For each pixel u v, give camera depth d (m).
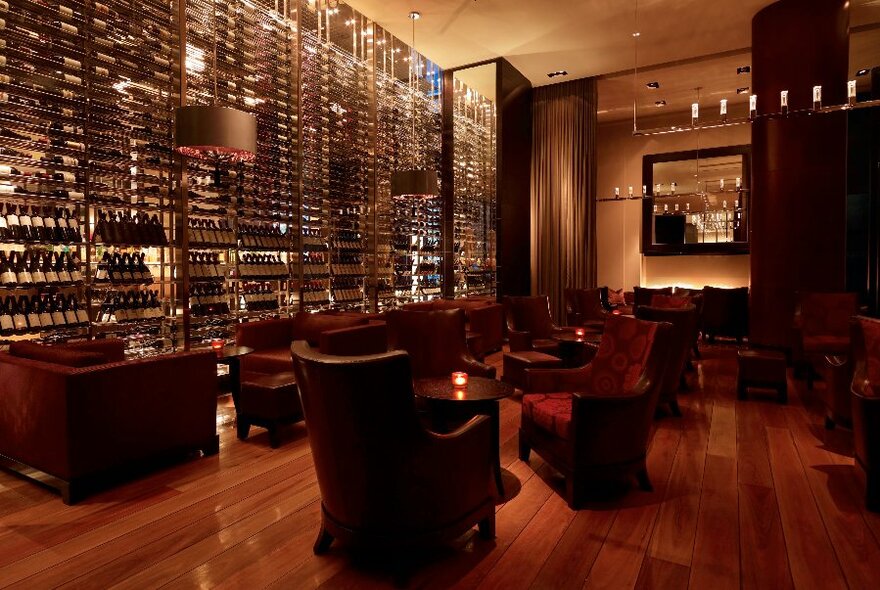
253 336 5.18
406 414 2.03
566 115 9.38
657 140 11.20
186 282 5.27
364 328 4.89
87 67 4.57
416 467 2.09
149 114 5.01
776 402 5.05
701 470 3.38
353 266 7.30
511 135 8.64
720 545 2.46
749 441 3.94
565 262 9.47
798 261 6.33
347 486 2.13
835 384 3.97
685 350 4.60
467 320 7.34
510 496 2.99
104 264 4.74
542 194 9.63
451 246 8.84
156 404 3.32
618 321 3.47
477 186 9.46
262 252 6.34
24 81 4.30
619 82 9.30
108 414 3.07
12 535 2.55
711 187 10.58
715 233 10.43
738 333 8.60
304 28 6.61
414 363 3.99
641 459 3.02
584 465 2.83
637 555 2.38
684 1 6.41
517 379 5.21
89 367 3.05
